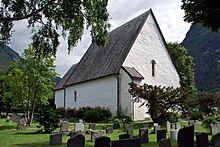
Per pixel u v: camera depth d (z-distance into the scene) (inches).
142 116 1015.6
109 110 1096.2
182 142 351.3
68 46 589.0
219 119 649.6
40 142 492.4
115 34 1365.7
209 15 337.4
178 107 821.2
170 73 1229.1
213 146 417.1
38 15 545.0
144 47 1147.9
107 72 1127.0
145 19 1181.1
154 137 551.8
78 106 1369.3
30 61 906.1
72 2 520.4
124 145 290.2
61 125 674.2
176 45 1795.0
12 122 1096.2
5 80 935.0
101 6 553.9
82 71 1422.2
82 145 329.1
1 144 468.8
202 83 3078.2
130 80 1007.6
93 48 1524.4
